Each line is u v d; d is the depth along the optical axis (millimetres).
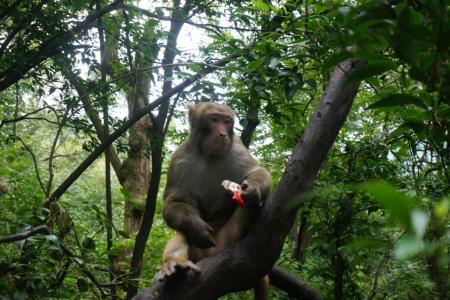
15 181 8773
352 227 6297
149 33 7754
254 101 6297
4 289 5160
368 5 1822
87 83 8031
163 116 8641
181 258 4855
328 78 5242
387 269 6453
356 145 7027
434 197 5375
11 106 11133
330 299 7090
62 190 7625
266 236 4352
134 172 10891
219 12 7621
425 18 2189
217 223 5914
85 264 5531
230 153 5930
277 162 9836
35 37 7398
